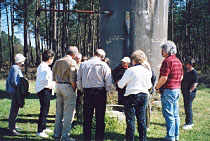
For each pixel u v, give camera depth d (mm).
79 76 5141
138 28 9156
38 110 8742
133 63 5078
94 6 34594
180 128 6934
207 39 42312
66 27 30438
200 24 40969
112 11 9328
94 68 5062
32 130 6238
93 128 6414
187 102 6941
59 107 5492
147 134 6184
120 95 6535
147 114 6457
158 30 9500
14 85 5746
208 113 9141
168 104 5352
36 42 29625
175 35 42312
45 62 5746
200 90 16531
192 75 6781
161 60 9703
